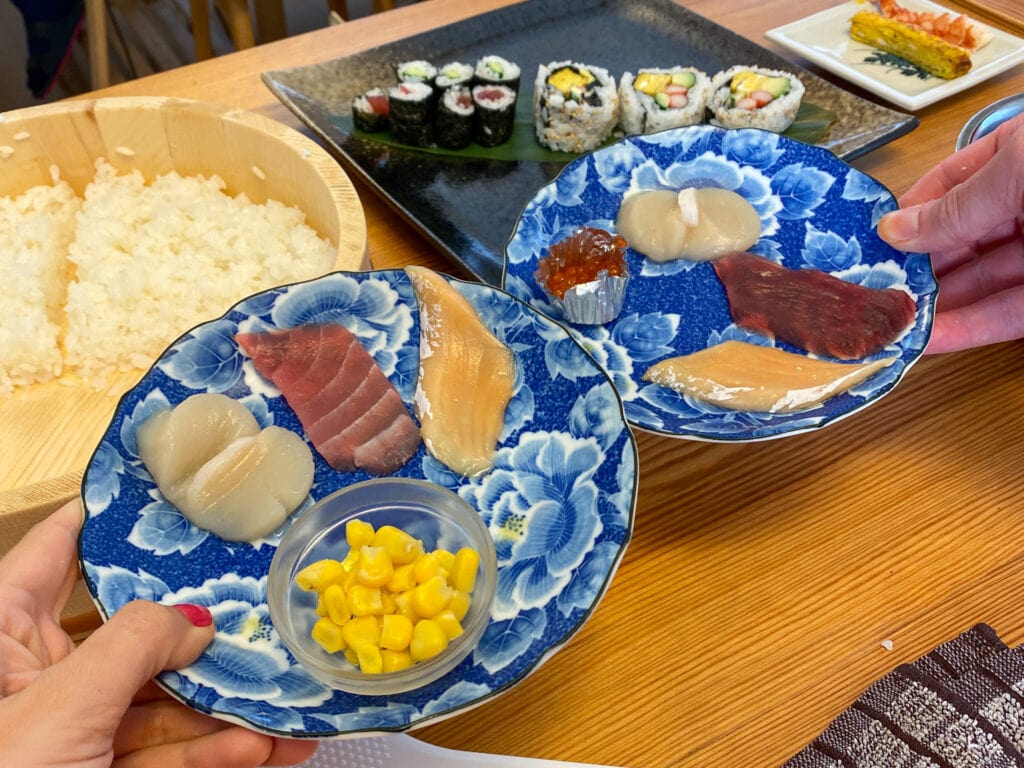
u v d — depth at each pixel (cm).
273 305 31
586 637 28
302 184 41
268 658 24
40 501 28
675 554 30
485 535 25
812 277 36
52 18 75
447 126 48
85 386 40
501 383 30
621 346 35
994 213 31
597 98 50
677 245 37
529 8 58
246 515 27
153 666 21
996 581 29
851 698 26
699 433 28
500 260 41
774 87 50
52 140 43
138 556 25
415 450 30
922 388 35
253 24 103
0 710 20
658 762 25
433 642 22
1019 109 42
